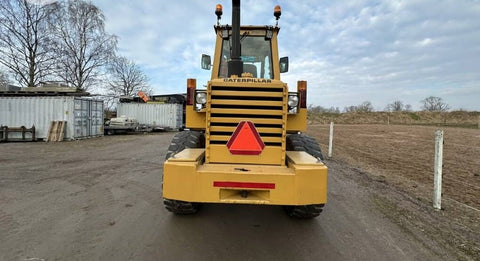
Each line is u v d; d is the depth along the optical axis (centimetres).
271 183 268
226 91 302
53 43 2431
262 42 486
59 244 288
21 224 338
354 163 798
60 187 511
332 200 448
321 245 295
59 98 1376
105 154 932
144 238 304
